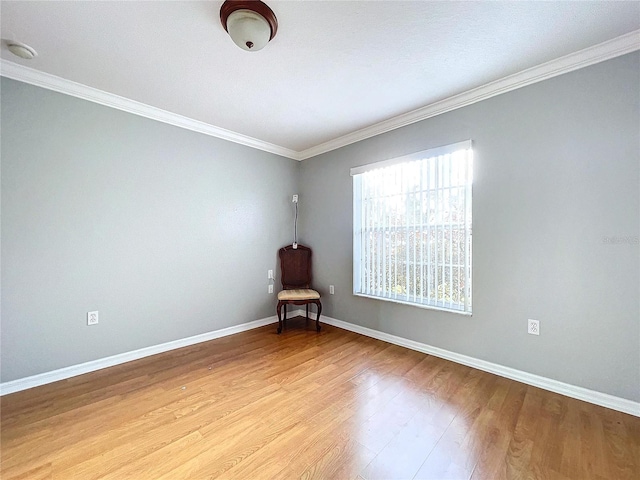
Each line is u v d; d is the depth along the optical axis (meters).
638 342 1.73
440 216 2.60
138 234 2.64
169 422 1.68
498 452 1.43
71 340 2.28
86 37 1.71
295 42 1.75
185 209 2.96
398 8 1.49
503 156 2.23
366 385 2.11
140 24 1.60
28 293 2.09
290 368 2.40
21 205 2.07
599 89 1.83
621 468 1.33
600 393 1.84
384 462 1.38
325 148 3.69
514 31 1.66
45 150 2.16
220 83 2.24
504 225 2.23
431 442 1.51
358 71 2.07
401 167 2.90
